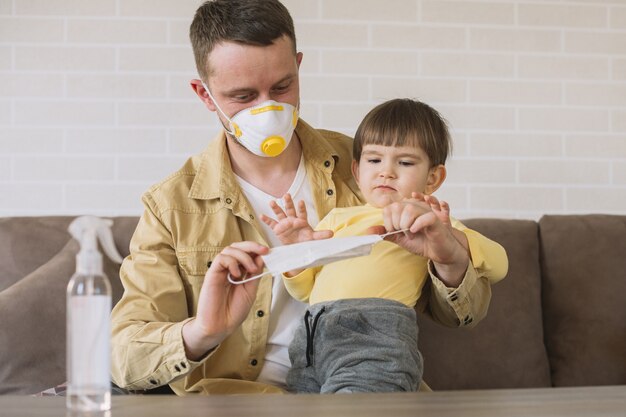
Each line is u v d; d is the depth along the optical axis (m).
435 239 1.78
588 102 3.59
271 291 2.20
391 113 2.14
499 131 3.55
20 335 2.53
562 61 3.59
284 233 1.71
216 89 2.14
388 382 1.84
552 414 1.02
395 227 1.77
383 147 2.12
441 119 2.22
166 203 2.24
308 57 3.49
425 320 2.72
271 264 1.48
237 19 2.08
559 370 2.78
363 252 1.46
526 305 2.79
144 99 3.45
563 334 2.81
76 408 1.09
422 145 2.12
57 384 2.53
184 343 1.84
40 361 2.53
